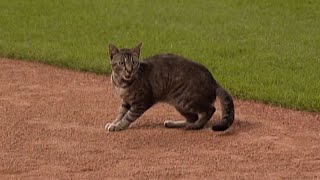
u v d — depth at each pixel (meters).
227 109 16.75
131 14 33.06
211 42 27.97
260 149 15.97
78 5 34.69
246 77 22.67
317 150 15.98
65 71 23.48
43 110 18.80
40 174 14.45
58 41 28.05
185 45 27.36
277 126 17.66
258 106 19.62
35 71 23.44
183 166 14.93
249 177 14.40
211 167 14.90
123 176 14.37
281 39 29.00
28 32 29.59
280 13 34.03
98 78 22.58
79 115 18.41
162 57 17.19
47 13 33.06
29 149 15.84
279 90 20.95
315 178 14.44
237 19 32.59
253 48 27.20
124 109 17.38
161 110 18.89
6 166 14.85
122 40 28.12
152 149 15.91
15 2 35.22
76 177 14.30
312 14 34.00
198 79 16.91
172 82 16.95
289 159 15.44
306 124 17.91
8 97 20.06
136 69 16.52
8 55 25.66
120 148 15.95
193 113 17.16
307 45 28.09
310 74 23.31
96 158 15.33
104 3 35.16
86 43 27.67
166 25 31.03
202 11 33.94
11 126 17.41
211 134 16.91
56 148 15.91
